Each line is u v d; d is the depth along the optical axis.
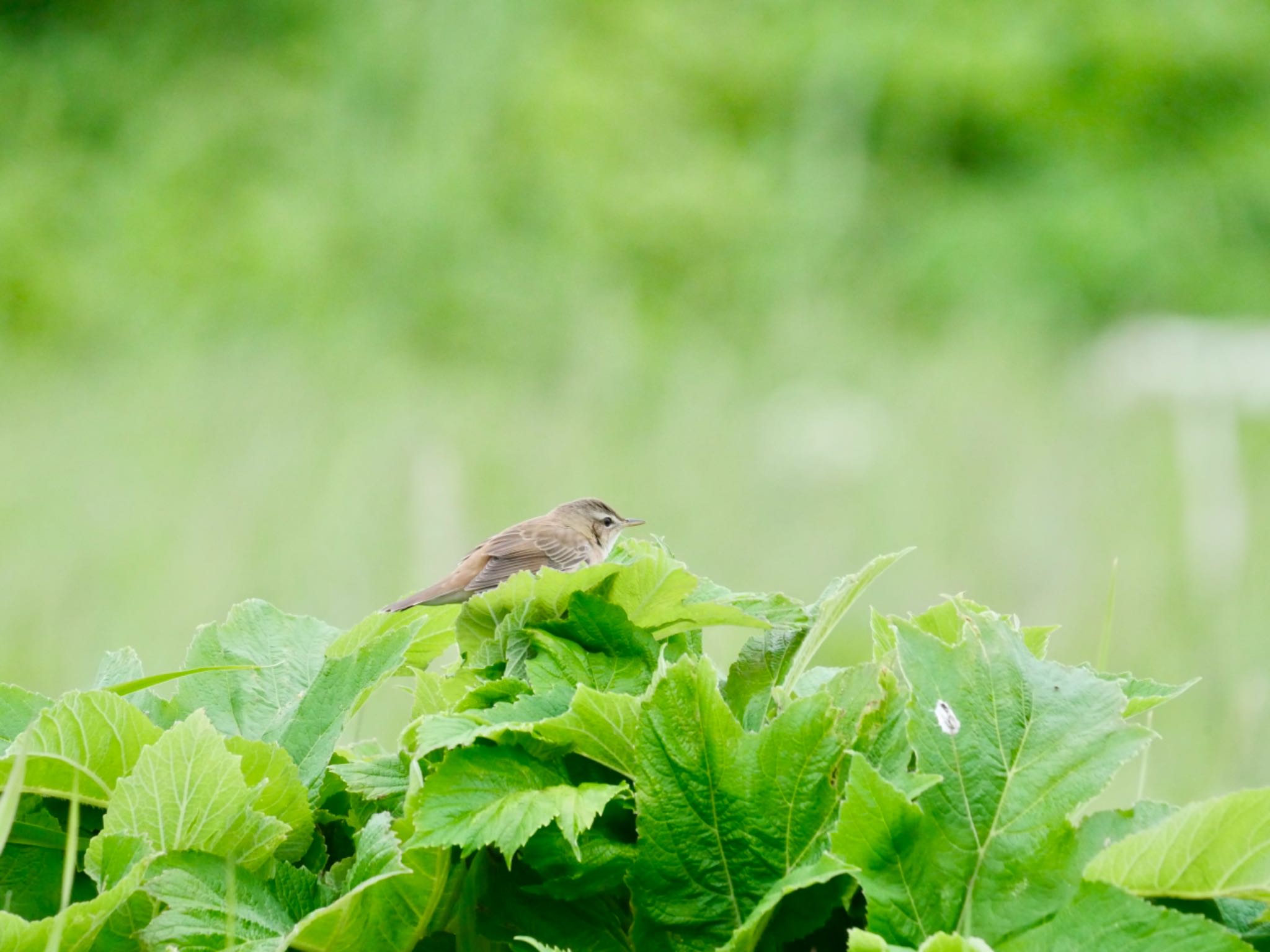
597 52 25.30
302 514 11.61
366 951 2.16
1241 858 1.96
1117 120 26.45
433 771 2.32
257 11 25.94
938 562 11.53
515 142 23.70
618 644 2.51
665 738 2.18
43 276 20.27
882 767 2.20
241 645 2.74
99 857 2.17
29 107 24.34
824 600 2.61
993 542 11.87
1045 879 2.06
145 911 2.19
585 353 19.08
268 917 2.18
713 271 22.64
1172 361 18.70
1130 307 23.53
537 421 15.84
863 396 17.30
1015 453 14.66
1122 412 16.44
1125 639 9.52
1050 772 2.13
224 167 23.53
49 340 19.80
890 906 2.02
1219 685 7.45
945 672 2.20
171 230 21.78
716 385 17.62
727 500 13.22
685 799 2.16
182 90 24.88
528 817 2.08
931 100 26.08
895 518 12.64
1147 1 26.45
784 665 2.62
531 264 21.70
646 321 20.91
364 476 12.48
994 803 2.12
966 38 26.53
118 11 25.92
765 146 25.28
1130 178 25.44
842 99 25.98
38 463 13.04
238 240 21.47
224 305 20.52
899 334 21.36
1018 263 23.53
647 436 15.25
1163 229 24.17
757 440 14.97
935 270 23.41
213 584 10.45
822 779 2.16
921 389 17.72
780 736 2.19
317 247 21.25
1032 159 26.03
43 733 2.30
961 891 2.07
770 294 22.14
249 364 17.61
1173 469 13.60
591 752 2.25
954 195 25.42
